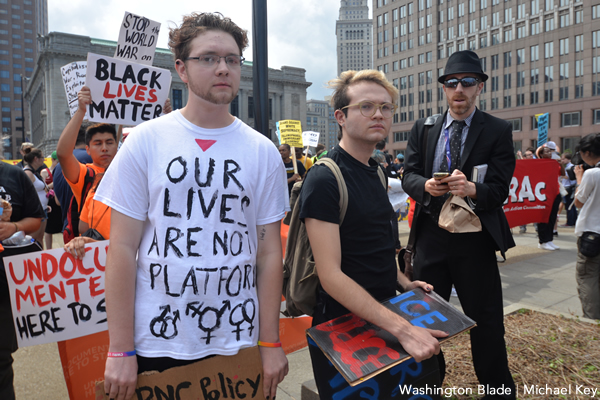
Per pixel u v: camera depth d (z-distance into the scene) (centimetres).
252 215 147
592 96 4875
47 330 228
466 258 230
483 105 5884
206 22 140
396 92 167
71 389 240
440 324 154
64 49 5119
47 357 353
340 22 14438
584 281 361
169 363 135
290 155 805
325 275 147
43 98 5891
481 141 233
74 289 234
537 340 309
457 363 278
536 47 5319
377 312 143
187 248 133
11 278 221
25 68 12838
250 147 147
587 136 356
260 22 382
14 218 244
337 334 151
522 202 649
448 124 250
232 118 149
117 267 130
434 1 6116
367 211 161
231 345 139
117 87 287
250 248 146
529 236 892
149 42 309
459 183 212
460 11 5944
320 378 158
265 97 390
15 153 8581
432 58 6188
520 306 384
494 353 229
